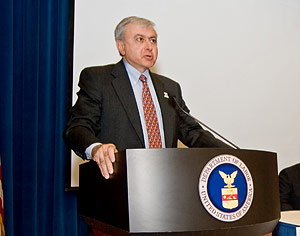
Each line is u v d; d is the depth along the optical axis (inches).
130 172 37.1
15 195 86.3
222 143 58.0
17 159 87.3
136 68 63.7
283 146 129.3
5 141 83.6
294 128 132.8
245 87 124.4
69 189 90.8
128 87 59.7
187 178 37.4
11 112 85.1
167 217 36.4
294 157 131.1
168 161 37.4
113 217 39.6
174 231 36.2
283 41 135.5
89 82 59.0
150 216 36.4
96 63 99.5
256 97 126.3
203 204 37.3
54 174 90.4
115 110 57.6
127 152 37.4
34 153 87.4
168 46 111.9
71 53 96.5
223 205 38.1
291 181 118.4
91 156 45.3
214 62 119.4
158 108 62.4
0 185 77.7
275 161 45.9
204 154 38.3
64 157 91.7
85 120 54.5
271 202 42.8
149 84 64.4
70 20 97.8
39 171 89.4
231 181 39.0
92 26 100.3
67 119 93.4
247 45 127.1
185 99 112.5
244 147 121.2
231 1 126.2
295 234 63.1
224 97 119.8
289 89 134.1
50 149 91.5
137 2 108.3
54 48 95.7
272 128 128.0
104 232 45.1
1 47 86.1
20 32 90.4
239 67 124.3
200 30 118.3
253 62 127.5
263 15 132.5
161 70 109.7
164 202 36.7
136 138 56.8
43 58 93.0
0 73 85.6
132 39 62.7
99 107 57.4
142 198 36.7
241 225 38.8
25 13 91.5
